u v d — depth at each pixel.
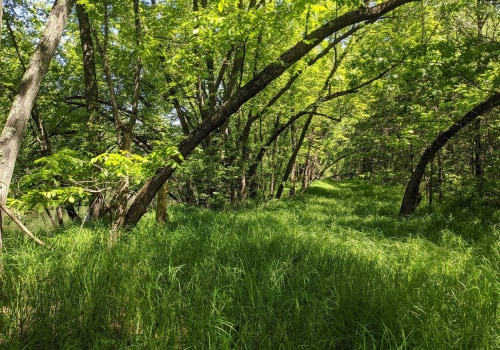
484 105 7.49
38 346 2.54
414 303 2.93
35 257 4.07
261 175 14.20
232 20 5.40
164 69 8.69
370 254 4.63
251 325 2.67
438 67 7.13
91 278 3.30
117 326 2.82
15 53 9.62
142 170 4.78
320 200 13.62
